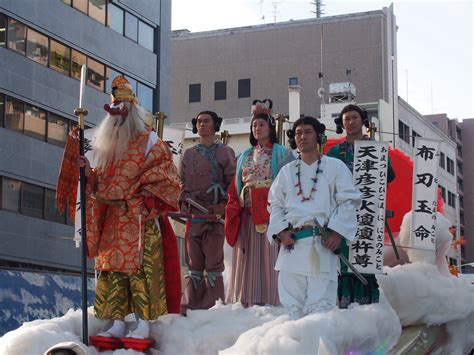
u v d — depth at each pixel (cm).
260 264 777
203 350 654
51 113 2659
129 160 656
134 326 667
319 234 656
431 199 827
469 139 6438
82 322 637
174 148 855
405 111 4728
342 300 733
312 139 675
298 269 651
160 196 654
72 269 2673
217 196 814
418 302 782
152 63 3128
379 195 732
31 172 2562
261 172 774
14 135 2512
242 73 5038
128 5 2998
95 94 2836
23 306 1877
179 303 673
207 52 5119
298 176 671
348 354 607
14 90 2519
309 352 563
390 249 896
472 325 836
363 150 744
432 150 832
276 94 4959
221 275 807
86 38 2806
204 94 5091
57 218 2644
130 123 665
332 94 4178
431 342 802
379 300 732
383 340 663
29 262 2522
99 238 660
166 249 676
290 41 4991
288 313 649
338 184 667
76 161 669
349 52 4850
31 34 2594
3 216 2448
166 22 3222
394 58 4866
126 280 660
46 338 588
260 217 764
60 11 2703
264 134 789
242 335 599
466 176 6394
